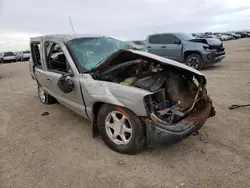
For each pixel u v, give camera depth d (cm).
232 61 1243
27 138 388
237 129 376
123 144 315
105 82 318
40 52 470
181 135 271
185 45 1020
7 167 304
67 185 263
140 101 272
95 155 321
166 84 328
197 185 251
